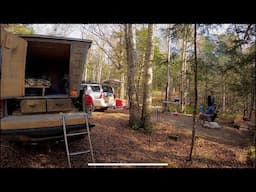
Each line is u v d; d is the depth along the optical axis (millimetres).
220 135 9930
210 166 6020
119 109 15984
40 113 5711
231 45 7051
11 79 4730
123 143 7551
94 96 14055
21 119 5051
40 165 5281
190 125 11555
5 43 4402
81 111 6273
